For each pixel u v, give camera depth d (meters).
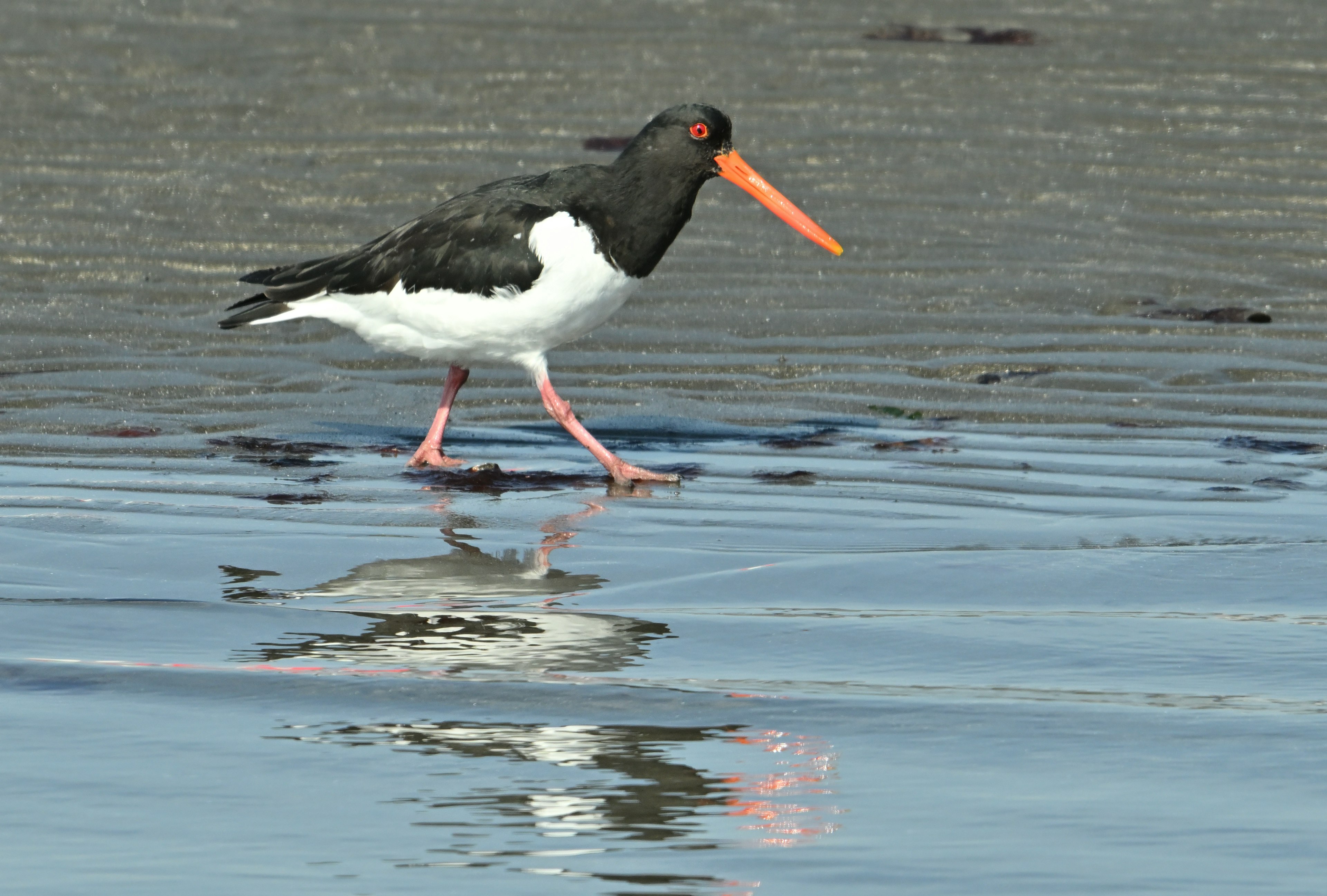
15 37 22.94
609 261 11.78
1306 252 17.52
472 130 20.55
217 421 12.79
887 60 23.06
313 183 18.97
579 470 11.82
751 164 19.64
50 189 18.48
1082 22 24.77
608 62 22.77
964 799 6.15
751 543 9.86
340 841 5.81
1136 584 8.98
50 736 6.67
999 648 7.82
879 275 16.80
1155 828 5.92
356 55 22.84
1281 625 8.23
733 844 5.79
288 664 7.49
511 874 5.58
